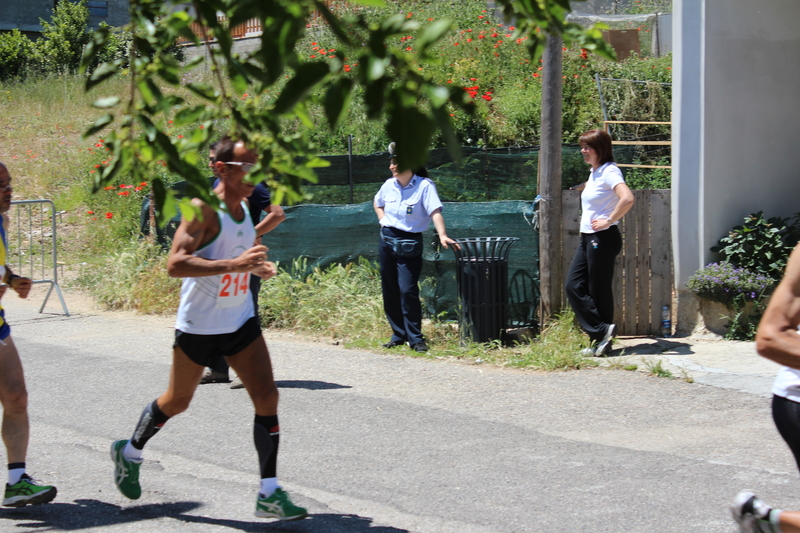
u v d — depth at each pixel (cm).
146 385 679
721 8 796
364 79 164
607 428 550
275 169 268
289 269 983
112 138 233
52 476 475
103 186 234
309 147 266
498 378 681
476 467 479
